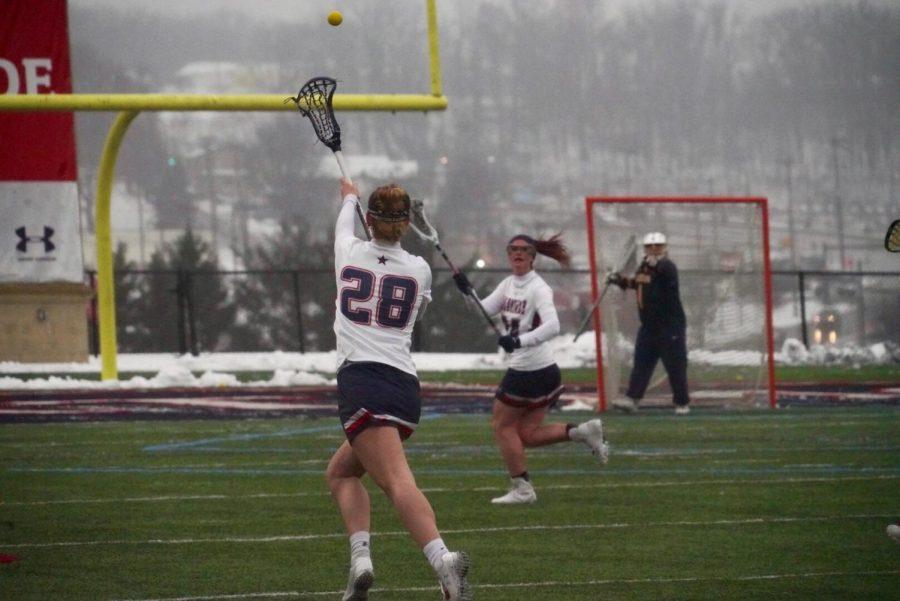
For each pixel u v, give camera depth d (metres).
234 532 21.78
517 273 25.41
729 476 28.55
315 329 113.88
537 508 24.33
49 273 62.12
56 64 58.44
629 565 19.30
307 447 33.84
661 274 42.53
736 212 45.84
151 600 16.94
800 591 17.67
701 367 45.84
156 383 54.19
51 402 46.72
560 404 46.38
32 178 61.81
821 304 120.50
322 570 18.84
